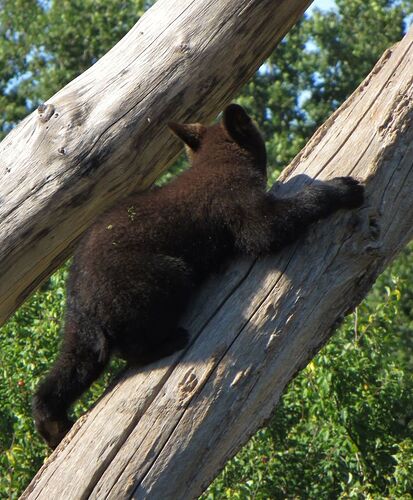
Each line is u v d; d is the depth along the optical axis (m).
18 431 16.31
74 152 11.42
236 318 9.65
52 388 10.52
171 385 9.43
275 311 9.61
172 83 11.75
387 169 10.07
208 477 9.35
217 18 11.90
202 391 9.34
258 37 12.06
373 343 17.89
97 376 10.50
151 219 10.47
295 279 9.73
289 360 9.60
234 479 16.61
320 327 9.76
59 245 11.57
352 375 17.16
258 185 10.73
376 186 10.04
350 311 9.93
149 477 9.10
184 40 11.84
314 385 16.95
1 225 11.25
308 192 9.91
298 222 9.86
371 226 9.91
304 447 17.19
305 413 17.70
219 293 9.93
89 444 9.32
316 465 17.09
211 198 10.53
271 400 9.59
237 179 10.73
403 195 10.07
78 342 10.41
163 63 11.78
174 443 9.20
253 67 12.30
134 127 11.59
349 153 10.27
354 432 17.19
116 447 9.22
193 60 11.80
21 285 11.61
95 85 11.76
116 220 10.49
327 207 9.84
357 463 17.08
